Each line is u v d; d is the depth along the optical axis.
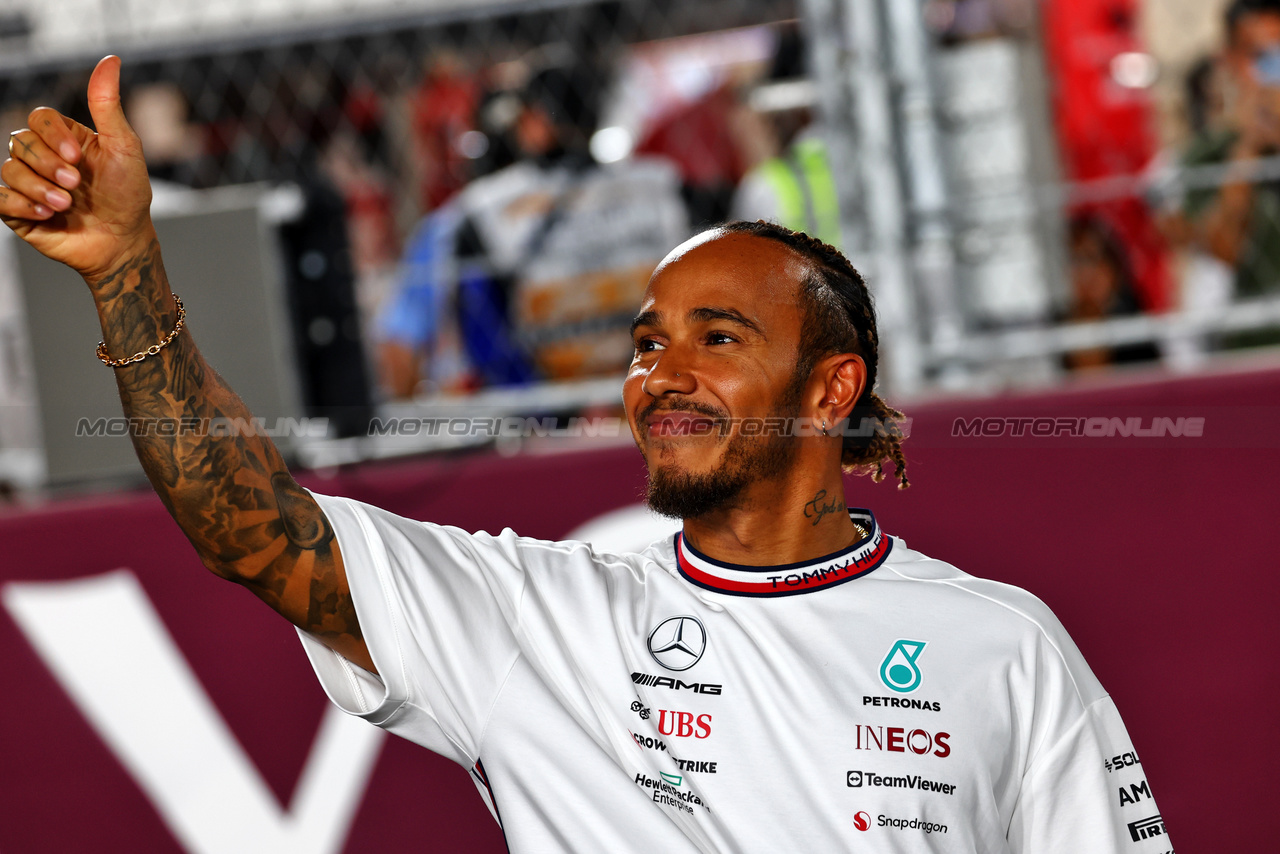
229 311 9.11
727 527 5.07
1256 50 12.77
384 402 10.90
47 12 13.23
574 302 11.66
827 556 5.14
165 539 9.03
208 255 9.09
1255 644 8.55
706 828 4.65
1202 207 11.77
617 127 14.55
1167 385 8.75
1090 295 12.32
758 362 4.91
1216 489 8.65
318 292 9.64
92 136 4.02
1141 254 12.45
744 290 4.94
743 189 12.38
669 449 4.91
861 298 5.38
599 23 13.32
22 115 11.16
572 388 10.08
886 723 4.75
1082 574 8.65
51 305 9.18
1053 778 4.97
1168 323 9.52
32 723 8.98
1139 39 14.38
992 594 5.16
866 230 9.55
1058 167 10.99
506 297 11.60
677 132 13.84
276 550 4.57
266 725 8.91
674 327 4.96
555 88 12.20
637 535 8.92
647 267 11.73
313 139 14.26
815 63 9.63
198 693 8.95
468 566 5.06
